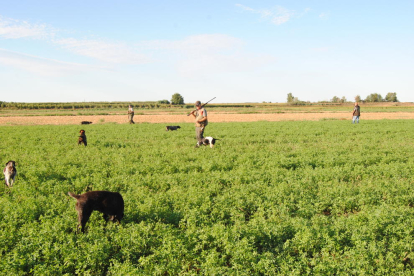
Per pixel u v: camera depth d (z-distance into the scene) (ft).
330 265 16.31
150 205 23.93
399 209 23.65
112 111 264.93
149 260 16.88
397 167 35.68
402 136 68.39
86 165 39.50
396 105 430.20
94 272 16.84
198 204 25.16
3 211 22.85
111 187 29.50
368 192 27.96
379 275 16.03
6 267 15.69
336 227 20.30
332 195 27.25
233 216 23.35
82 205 19.84
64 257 17.06
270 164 38.93
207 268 16.28
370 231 19.86
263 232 20.11
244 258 17.06
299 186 29.60
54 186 29.17
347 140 62.39
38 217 22.95
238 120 143.74
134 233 18.92
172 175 34.50
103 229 21.21
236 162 41.32
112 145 58.23
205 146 52.85
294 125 100.78
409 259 18.39
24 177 33.60
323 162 40.75
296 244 18.83
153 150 49.24
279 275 15.85
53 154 45.60
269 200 26.03
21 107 329.52
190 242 19.06
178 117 167.94
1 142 60.29
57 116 181.68
